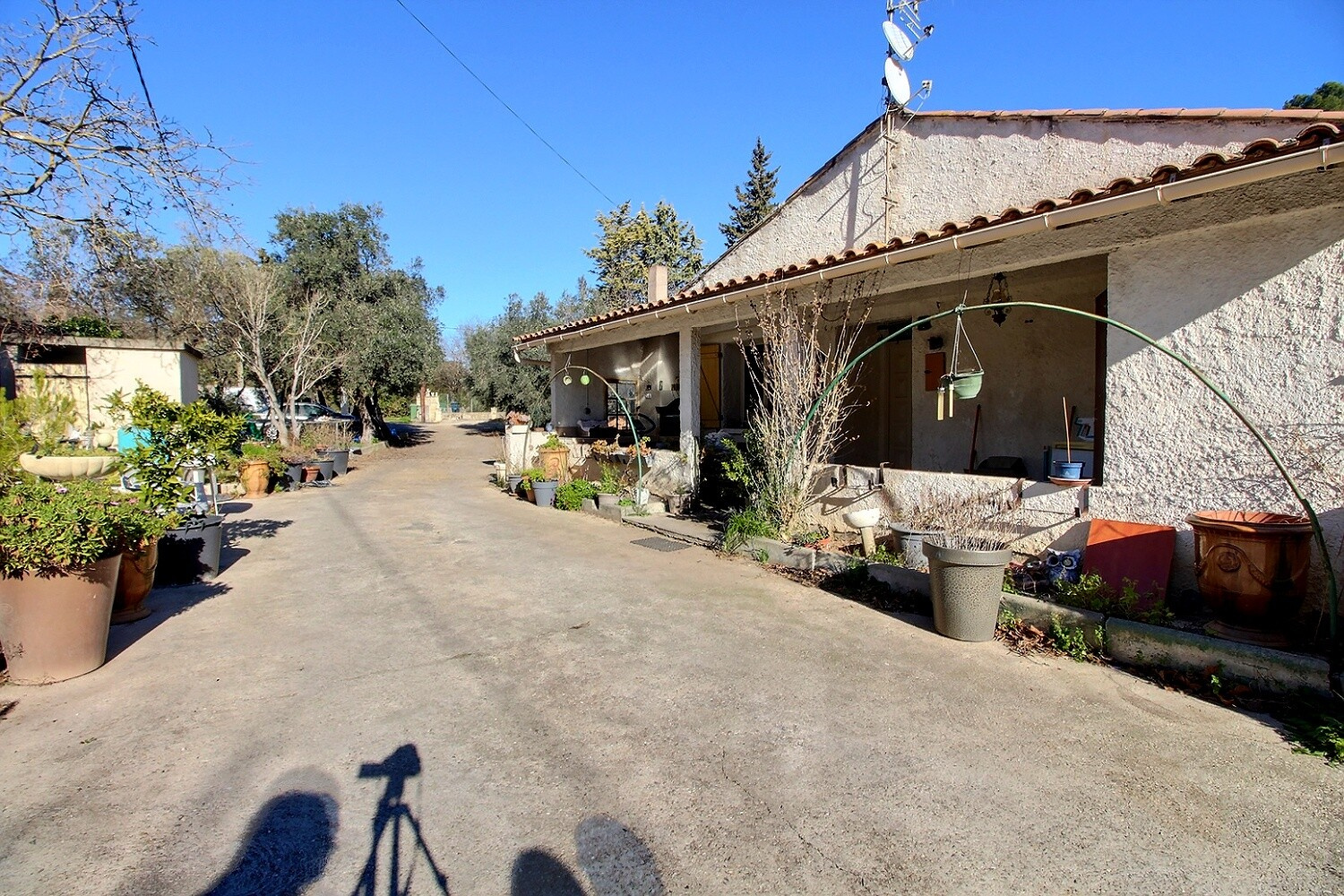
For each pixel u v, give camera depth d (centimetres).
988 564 430
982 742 311
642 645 443
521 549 757
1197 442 440
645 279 3288
